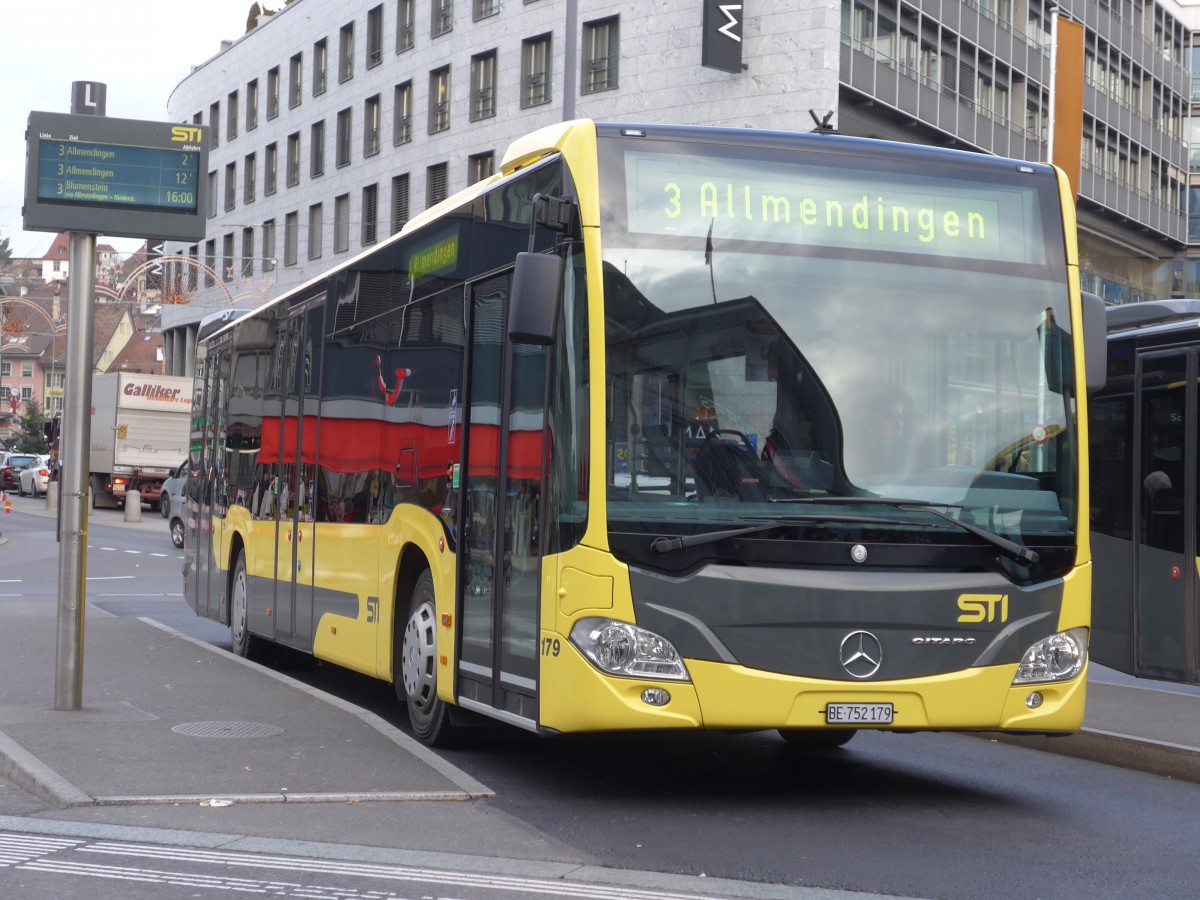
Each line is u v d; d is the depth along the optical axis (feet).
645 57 134.62
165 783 25.00
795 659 23.90
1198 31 226.79
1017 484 25.43
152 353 423.64
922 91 138.31
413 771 26.32
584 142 25.09
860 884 20.07
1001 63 152.97
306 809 23.75
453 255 30.45
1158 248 212.23
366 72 182.91
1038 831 24.08
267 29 211.20
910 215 26.04
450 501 29.43
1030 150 160.04
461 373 29.37
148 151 31.94
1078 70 76.69
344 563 36.22
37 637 46.57
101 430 177.47
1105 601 41.34
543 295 23.73
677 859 21.26
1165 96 207.51
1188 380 38.93
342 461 36.99
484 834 22.29
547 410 25.11
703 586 23.73
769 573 23.95
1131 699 38.29
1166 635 39.29
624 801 25.75
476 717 30.37
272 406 44.11
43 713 31.50
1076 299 26.55
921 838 23.24
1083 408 26.20
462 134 162.40
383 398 34.12
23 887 19.01
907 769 30.17
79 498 32.19
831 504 24.38
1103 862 21.88
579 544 23.91
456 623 28.81
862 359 25.12
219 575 49.93
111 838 21.74
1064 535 25.58
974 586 24.70
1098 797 27.53
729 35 126.52
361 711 32.42
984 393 25.59
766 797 26.45
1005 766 30.94
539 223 24.70
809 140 26.11
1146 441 40.19
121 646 44.42
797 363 24.85
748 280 25.02
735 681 23.70
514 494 26.35
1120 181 192.95
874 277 25.57
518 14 153.17
